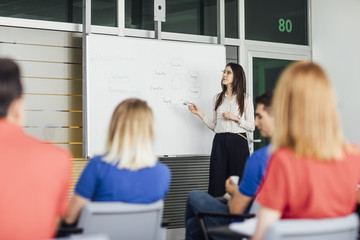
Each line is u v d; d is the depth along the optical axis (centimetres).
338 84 565
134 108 220
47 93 444
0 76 143
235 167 461
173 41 479
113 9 480
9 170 142
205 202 303
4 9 430
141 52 463
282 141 155
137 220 210
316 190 151
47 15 448
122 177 215
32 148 146
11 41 432
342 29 568
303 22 585
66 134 450
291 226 144
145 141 219
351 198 159
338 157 154
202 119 473
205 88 491
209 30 530
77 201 218
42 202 145
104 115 443
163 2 487
